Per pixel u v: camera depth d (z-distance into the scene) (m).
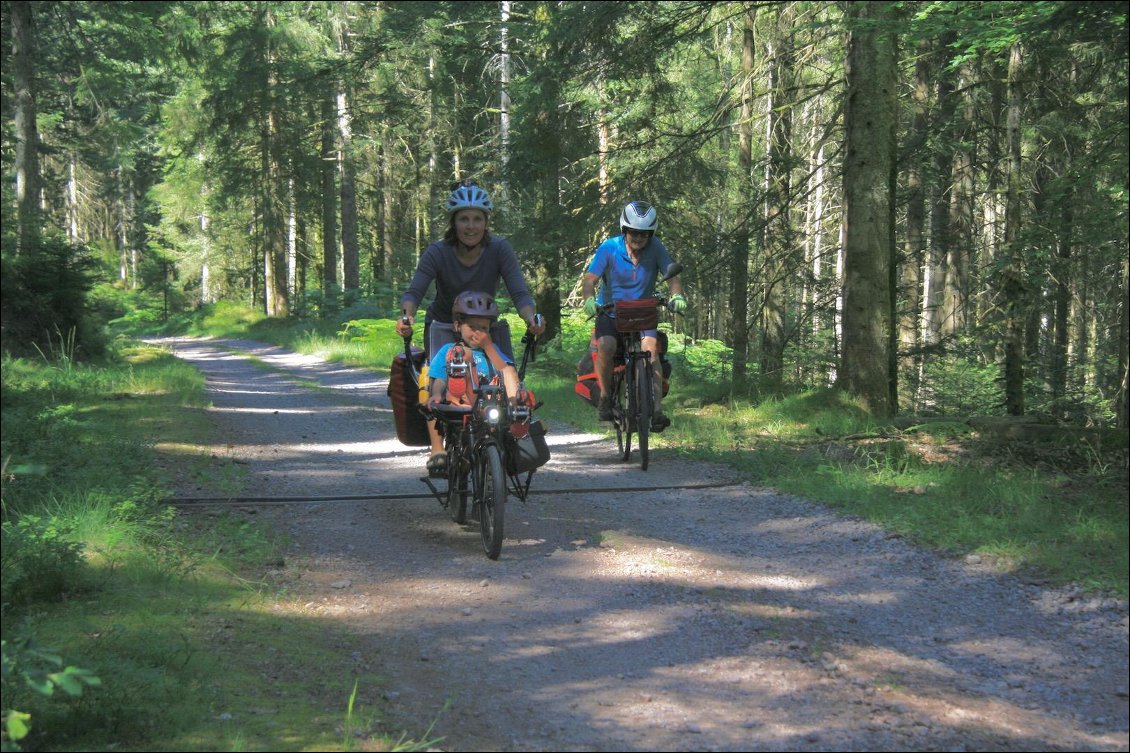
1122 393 8.73
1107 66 11.03
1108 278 17.81
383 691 3.96
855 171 11.05
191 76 28.88
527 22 18.86
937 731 3.60
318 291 38.53
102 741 3.34
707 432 10.13
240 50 27.16
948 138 15.38
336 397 14.77
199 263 56.75
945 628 4.70
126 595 4.82
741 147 18.14
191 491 7.36
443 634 4.66
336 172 39.56
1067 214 11.63
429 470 6.36
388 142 36.06
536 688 4.04
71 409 10.60
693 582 5.43
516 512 7.04
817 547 6.12
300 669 4.13
